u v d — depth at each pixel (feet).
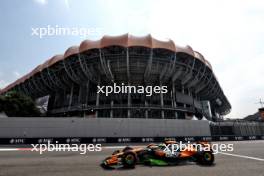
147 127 92.02
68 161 28.66
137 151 26.25
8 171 21.54
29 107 142.10
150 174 19.57
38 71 182.60
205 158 25.73
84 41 143.84
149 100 149.38
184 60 153.07
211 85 202.28
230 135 103.86
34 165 25.32
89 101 155.22
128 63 137.80
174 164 25.31
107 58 139.23
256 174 19.70
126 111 139.33
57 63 163.63
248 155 35.37
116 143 82.33
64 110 163.43
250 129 114.32
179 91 171.12
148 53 139.74
